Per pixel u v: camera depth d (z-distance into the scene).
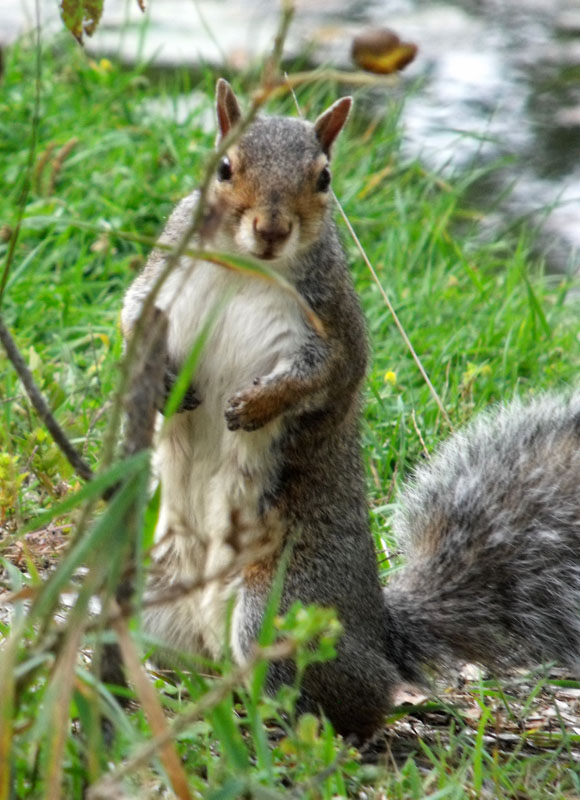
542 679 8.04
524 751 7.39
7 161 14.93
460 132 18.16
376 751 7.42
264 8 26.83
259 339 7.92
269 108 17.64
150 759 4.97
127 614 4.75
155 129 16.30
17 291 12.52
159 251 8.21
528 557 8.59
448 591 8.55
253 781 5.20
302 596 7.88
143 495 4.75
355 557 8.16
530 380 12.55
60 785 4.70
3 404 9.66
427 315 13.48
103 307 12.91
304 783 5.59
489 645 8.47
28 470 9.56
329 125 8.24
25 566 8.36
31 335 12.19
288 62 22.27
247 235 7.55
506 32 27.84
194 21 25.17
